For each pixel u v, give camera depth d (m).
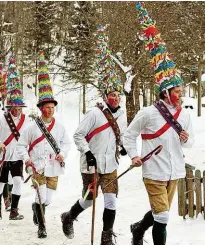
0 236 6.32
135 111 16.38
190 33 17.88
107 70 5.69
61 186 11.07
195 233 6.05
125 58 15.78
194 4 18.45
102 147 5.58
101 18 16.39
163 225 4.73
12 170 7.39
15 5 26.12
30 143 6.43
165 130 4.71
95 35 17.08
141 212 7.62
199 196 6.80
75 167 12.81
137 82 16.69
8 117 7.44
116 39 15.74
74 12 20.42
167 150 4.73
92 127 5.60
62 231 6.52
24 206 8.83
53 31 25.89
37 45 27.17
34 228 6.77
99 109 5.64
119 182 10.44
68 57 20.39
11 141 7.39
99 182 5.61
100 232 6.43
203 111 24.42
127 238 6.03
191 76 32.22
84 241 5.98
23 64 25.50
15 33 25.34
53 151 6.41
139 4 5.03
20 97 7.48
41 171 6.32
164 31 16.33
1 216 7.54
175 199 8.02
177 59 16.98
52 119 6.47
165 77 4.74
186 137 4.71
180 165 4.81
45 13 26.03
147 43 4.94
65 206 8.64
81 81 17.44
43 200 6.29
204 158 11.92
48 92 6.36
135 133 4.86
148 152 4.80
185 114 4.84
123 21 15.88
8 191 8.48
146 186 4.82
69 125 25.62
